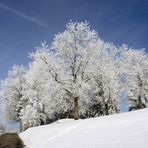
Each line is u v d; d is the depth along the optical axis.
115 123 17.89
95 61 40.69
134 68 49.62
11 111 56.09
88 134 16.11
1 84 56.22
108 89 43.88
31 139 19.61
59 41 39.41
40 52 38.22
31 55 39.16
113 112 46.38
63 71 38.56
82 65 38.94
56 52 39.25
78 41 39.62
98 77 42.88
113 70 45.78
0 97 56.03
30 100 48.09
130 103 49.72
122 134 13.75
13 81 56.03
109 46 45.59
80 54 39.28
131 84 48.84
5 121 56.28
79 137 15.79
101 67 41.84
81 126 20.20
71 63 38.91
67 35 39.47
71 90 38.16
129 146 11.20
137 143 11.30
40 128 28.36
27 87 53.94
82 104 44.12
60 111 46.38
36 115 47.69
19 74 56.31
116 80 45.84
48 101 39.94
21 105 53.62
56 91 38.38
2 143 17.97
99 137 14.48
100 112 49.03
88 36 40.06
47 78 38.31
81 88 37.88
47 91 38.56
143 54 51.34
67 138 16.38
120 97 47.94
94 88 45.12
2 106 56.00
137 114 20.41
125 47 50.22
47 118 51.22
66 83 38.09
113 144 12.23
